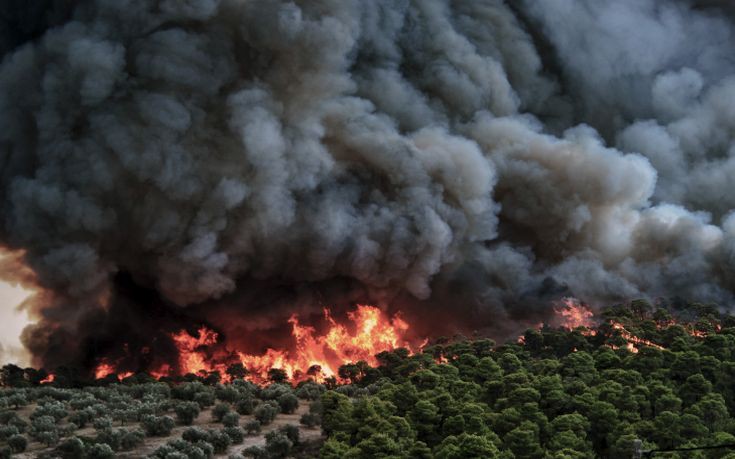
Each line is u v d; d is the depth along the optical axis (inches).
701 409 5310.0
